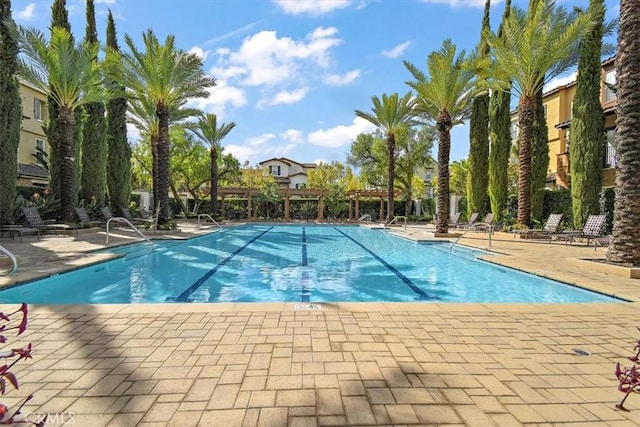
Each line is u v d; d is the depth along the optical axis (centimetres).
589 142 1371
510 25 1395
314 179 4019
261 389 241
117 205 1905
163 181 1512
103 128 1758
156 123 2044
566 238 1255
